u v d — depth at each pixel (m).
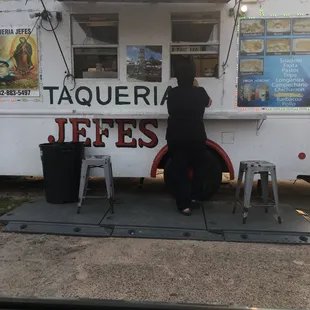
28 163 5.18
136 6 4.80
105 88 4.97
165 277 3.14
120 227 4.17
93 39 4.93
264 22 4.69
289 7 4.64
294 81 4.75
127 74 4.93
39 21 4.92
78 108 5.04
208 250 3.70
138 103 4.97
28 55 5.00
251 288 2.97
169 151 4.59
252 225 4.22
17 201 5.22
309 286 3.00
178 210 4.72
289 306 2.71
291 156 4.86
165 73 4.89
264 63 4.75
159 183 6.38
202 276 3.16
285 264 3.40
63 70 4.98
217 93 4.86
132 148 5.04
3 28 4.98
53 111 5.05
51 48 4.96
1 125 5.14
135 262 3.42
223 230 4.08
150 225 4.21
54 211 4.66
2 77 5.07
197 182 4.71
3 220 4.34
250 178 4.22
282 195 5.80
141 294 2.87
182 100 4.39
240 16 4.70
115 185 6.22
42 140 5.12
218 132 4.91
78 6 4.84
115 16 4.88
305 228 4.14
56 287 2.97
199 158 4.60
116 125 5.01
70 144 4.87
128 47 4.88
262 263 3.42
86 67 5.00
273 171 4.24
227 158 4.92
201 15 4.79
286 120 4.81
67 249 3.71
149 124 4.98
